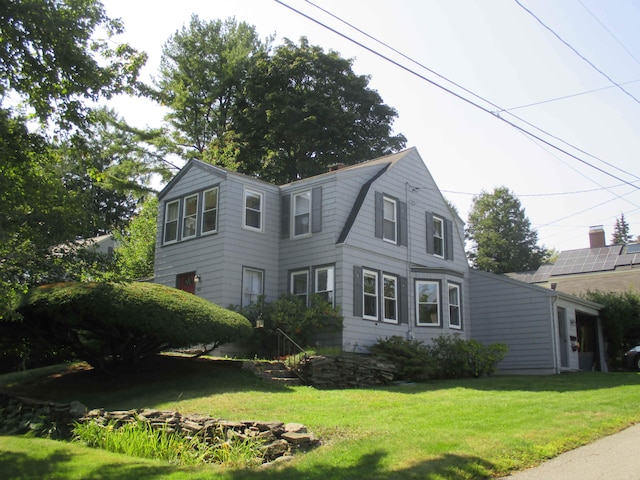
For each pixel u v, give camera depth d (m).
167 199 22.66
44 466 8.17
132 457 8.75
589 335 26.70
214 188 20.70
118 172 34.56
